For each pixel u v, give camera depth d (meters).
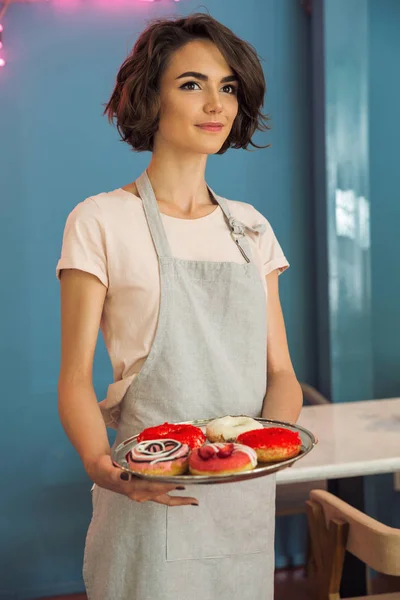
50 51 2.72
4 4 2.67
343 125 2.80
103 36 2.75
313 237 2.96
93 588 1.27
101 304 1.20
